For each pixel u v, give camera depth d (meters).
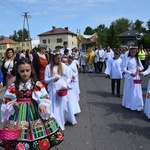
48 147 3.40
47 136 3.41
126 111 7.65
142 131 5.82
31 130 3.38
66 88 5.87
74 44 73.94
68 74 6.06
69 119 6.30
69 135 5.60
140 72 7.57
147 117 6.93
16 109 3.44
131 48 7.81
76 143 5.13
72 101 7.00
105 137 5.46
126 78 7.94
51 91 5.87
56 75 5.91
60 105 5.88
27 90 3.47
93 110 7.80
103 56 19.22
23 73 3.44
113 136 5.52
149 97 6.78
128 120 6.70
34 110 3.45
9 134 3.27
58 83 5.86
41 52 6.99
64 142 5.19
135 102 7.56
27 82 3.51
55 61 5.96
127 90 7.86
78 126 6.23
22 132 3.37
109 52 18.47
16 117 3.43
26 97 3.48
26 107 3.44
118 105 8.45
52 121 3.52
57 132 3.50
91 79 15.58
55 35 70.56
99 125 6.29
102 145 5.02
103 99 9.46
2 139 3.33
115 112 7.54
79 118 6.93
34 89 3.48
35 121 3.42
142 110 7.73
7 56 7.67
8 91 3.48
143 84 12.98
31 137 3.36
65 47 11.23
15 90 3.47
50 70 5.93
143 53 18.12
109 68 10.25
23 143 3.33
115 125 6.27
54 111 5.80
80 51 21.14
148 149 4.82
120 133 5.70
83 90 11.56
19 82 3.51
